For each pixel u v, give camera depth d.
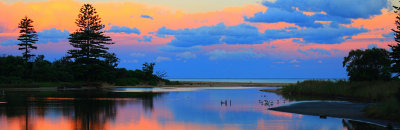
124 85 86.88
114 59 97.12
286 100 38.28
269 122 22.11
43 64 80.38
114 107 31.66
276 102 35.75
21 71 73.06
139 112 27.95
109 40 88.12
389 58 45.50
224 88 76.44
